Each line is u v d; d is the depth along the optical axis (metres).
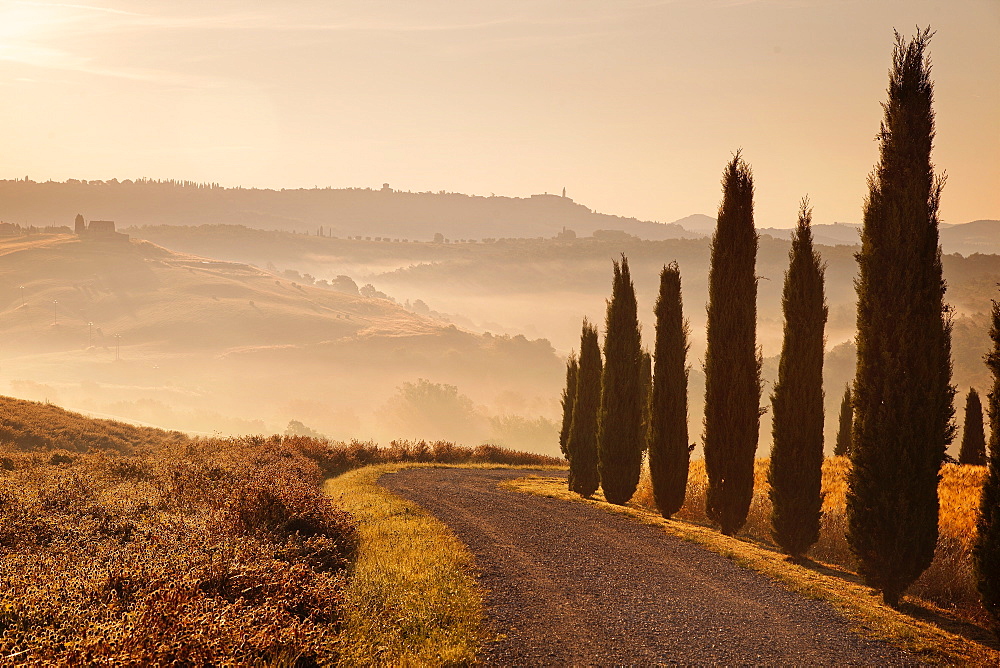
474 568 10.51
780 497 13.41
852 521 10.59
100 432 38.22
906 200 10.38
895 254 10.41
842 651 7.47
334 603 8.23
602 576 10.23
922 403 10.22
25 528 10.23
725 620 8.33
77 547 9.45
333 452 31.12
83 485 14.52
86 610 6.68
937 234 10.49
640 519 15.16
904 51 10.64
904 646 7.68
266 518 11.97
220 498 13.62
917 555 10.10
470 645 7.35
